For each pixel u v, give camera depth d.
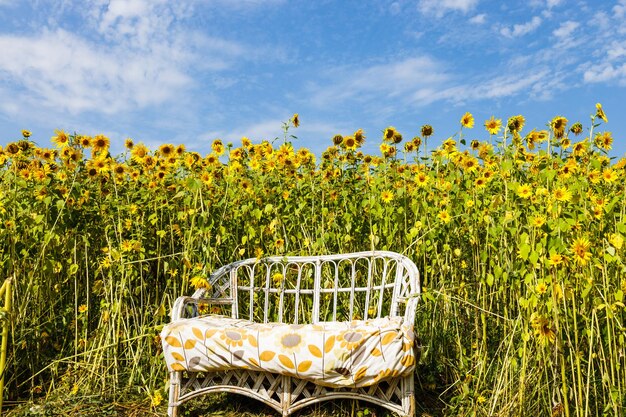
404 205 3.84
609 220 2.92
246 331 2.93
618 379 2.66
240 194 4.15
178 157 4.37
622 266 2.67
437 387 3.40
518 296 2.98
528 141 3.64
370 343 2.75
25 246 3.60
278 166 4.19
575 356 2.67
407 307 3.00
